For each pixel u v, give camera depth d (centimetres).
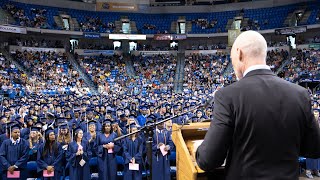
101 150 790
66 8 4131
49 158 749
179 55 4206
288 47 3816
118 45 4266
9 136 844
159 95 2723
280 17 4097
